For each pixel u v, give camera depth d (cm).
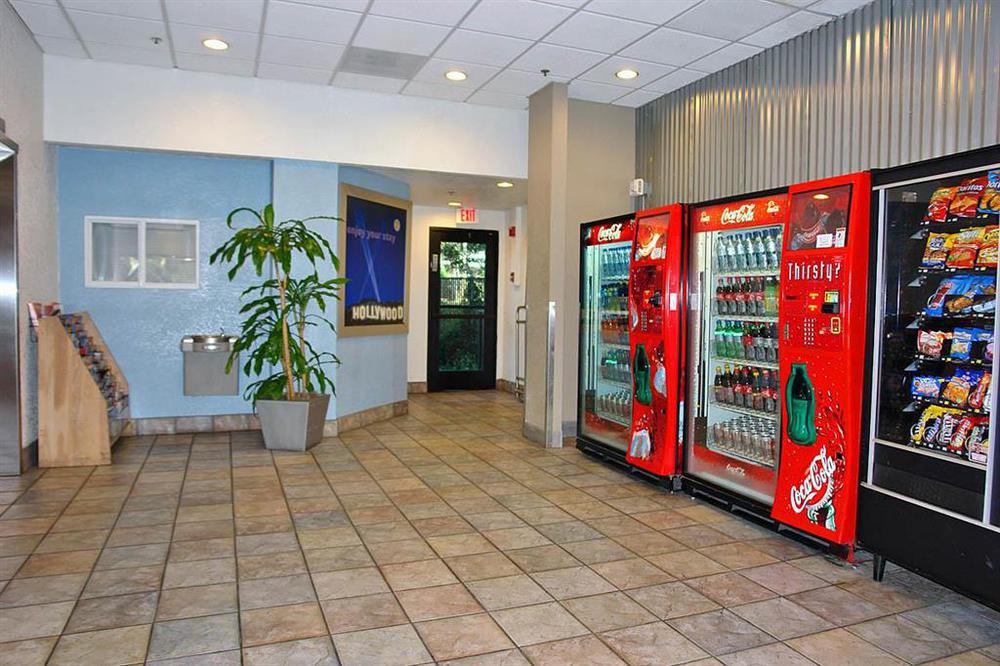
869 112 446
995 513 283
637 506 457
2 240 489
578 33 502
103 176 622
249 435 654
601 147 673
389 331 754
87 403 532
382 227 739
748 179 549
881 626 295
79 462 532
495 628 286
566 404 662
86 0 463
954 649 276
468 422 748
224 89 614
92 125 583
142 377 643
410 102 665
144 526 400
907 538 321
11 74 484
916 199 327
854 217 341
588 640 278
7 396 495
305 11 473
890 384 337
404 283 789
